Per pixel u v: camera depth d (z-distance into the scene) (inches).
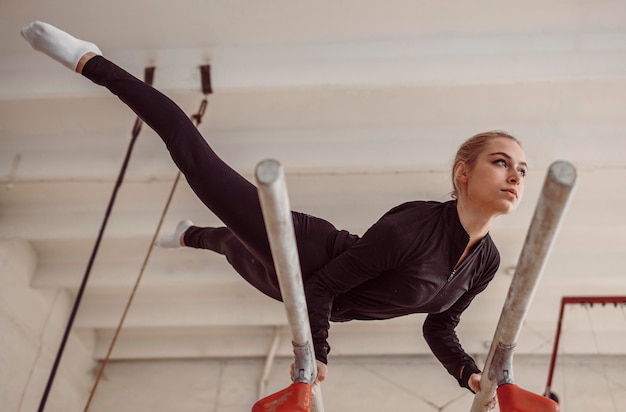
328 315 70.4
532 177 180.4
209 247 91.5
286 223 49.6
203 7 145.0
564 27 148.0
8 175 171.6
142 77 150.7
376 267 69.9
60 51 78.8
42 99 164.9
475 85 160.7
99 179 183.2
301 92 162.4
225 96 163.3
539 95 163.2
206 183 70.5
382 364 240.5
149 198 192.4
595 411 224.1
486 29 148.9
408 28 148.6
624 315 229.8
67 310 232.2
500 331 60.4
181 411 232.5
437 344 83.8
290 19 147.1
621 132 167.2
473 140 74.4
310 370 61.8
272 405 59.4
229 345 243.8
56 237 191.5
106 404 236.5
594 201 187.8
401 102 165.3
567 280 209.3
